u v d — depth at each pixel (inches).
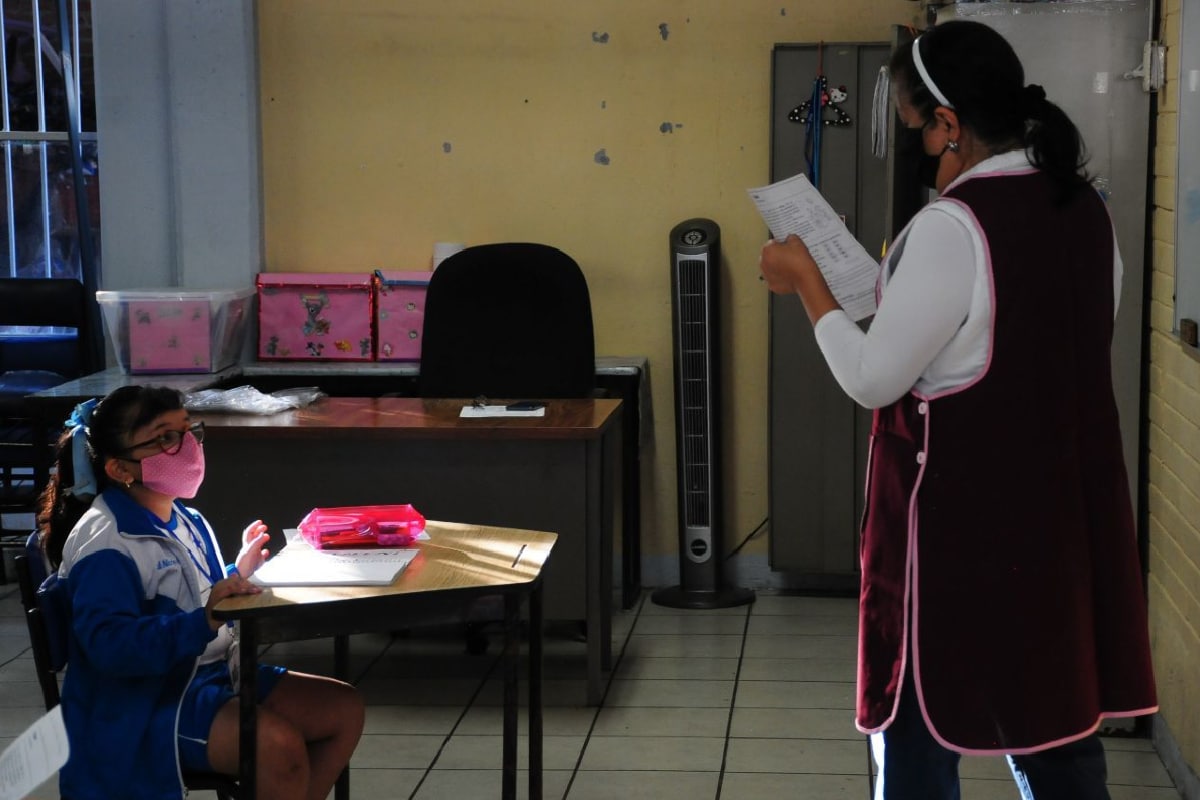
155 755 93.7
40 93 219.0
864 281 89.7
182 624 90.5
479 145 204.8
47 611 95.0
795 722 149.9
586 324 177.0
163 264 208.4
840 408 196.2
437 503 155.9
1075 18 141.5
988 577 82.3
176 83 203.2
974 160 84.7
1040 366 81.5
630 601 195.8
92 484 97.3
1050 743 82.5
